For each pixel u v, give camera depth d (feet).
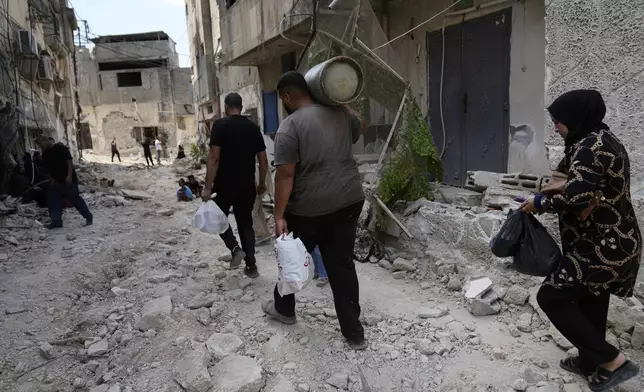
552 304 8.29
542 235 8.65
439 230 14.71
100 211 29.12
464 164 20.99
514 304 11.94
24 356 10.37
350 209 9.86
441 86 21.75
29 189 29.60
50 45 56.95
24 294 14.06
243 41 39.86
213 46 71.46
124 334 11.02
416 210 15.62
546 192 8.45
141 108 128.16
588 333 7.97
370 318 11.53
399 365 9.68
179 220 25.39
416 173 16.37
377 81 16.37
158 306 12.03
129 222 25.32
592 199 7.63
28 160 30.45
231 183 13.96
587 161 7.46
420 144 16.01
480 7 19.11
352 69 9.61
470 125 20.35
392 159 15.69
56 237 21.77
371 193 16.38
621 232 7.74
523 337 10.73
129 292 13.80
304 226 9.91
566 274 8.07
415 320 11.62
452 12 20.53
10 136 31.40
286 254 9.69
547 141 12.26
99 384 9.23
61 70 67.92
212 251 18.24
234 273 15.19
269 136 46.16
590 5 10.89
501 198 15.28
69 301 13.53
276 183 9.68
